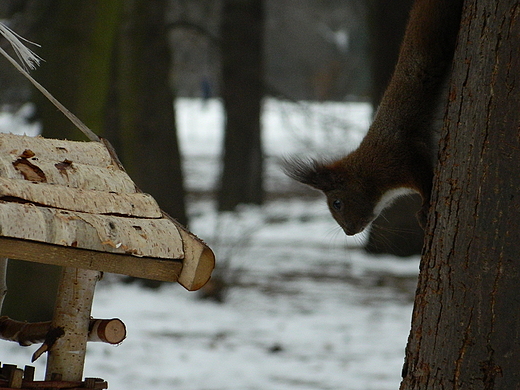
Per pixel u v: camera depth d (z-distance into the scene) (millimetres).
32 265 12773
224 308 16359
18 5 18188
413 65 6926
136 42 18906
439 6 6582
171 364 11922
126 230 4730
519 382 4945
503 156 5000
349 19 53719
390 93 7324
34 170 4859
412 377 5406
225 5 30000
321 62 54281
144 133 19234
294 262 22062
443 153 5371
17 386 4828
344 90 42000
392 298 18031
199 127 60375
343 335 14398
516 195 4969
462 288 5109
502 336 4973
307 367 12109
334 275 20562
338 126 27766
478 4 5207
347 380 11461
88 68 12844
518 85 4984
